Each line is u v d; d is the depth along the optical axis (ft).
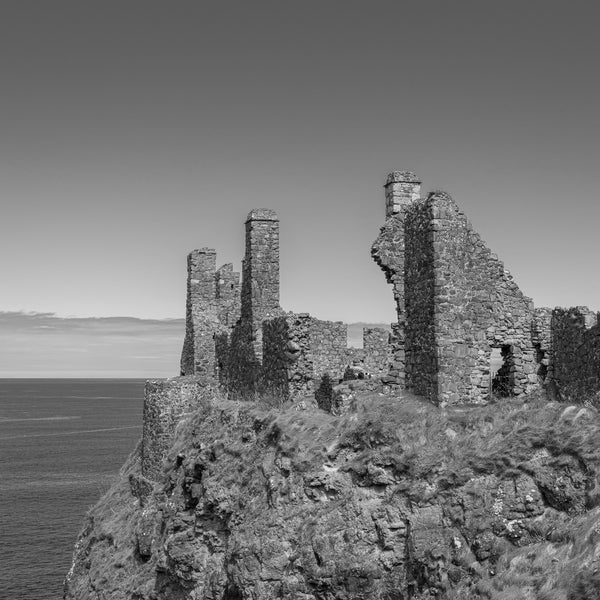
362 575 76.59
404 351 91.25
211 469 102.37
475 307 84.99
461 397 83.05
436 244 83.61
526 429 73.36
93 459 435.53
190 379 141.90
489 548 70.03
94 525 148.25
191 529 103.50
